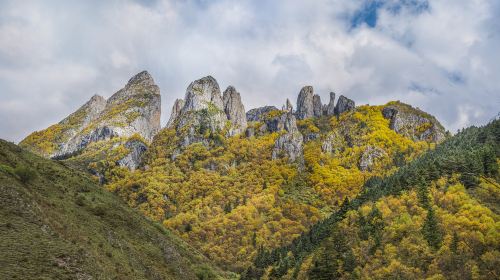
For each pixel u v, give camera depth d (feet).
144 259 204.33
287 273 382.22
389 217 355.56
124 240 207.72
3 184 149.79
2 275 102.99
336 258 326.65
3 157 201.57
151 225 298.56
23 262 113.19
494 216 305.73
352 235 355.56
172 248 260.83
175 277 216.13
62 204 189.26
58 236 140.46
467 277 249.14
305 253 397.60
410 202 370.12
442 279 253.65
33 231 132.05
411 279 265.95
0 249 114.11
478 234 282.15
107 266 153.69
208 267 294.25
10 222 130.11
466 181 376.89
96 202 236.02
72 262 127.44
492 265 252.01
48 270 115.44
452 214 329.52
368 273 290.56
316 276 311.27
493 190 349.00
